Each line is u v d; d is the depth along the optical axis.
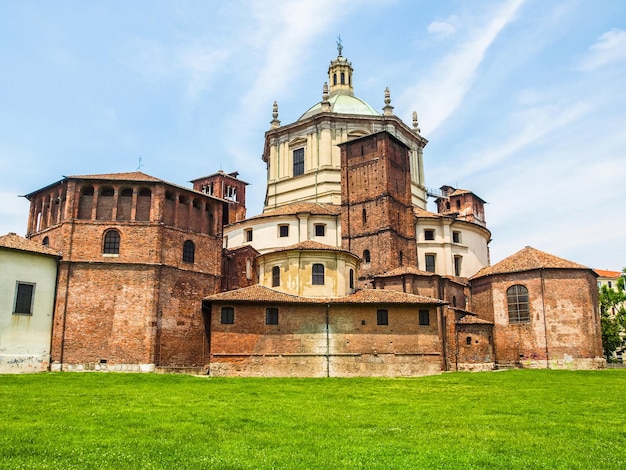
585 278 65.06
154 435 21.62
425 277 64.00
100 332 52.50
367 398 35.12
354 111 86.00
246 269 66.81
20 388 37.38
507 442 21.02
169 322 54.97
